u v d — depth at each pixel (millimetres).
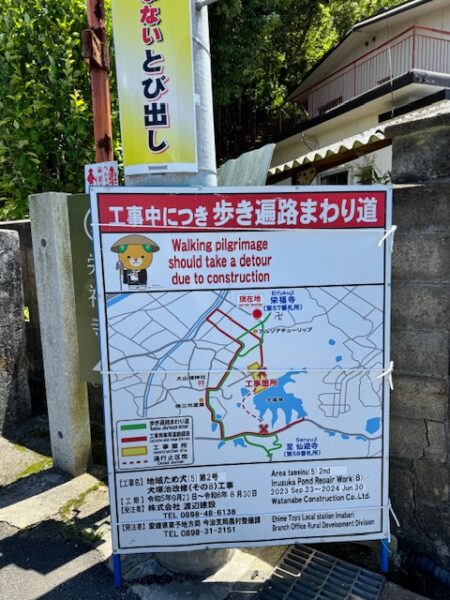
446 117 2219
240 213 2010
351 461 2164
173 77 2047
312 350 2107
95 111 3029
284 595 2162
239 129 16078
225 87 11688
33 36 4520
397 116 7711
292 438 2146
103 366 2059
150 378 2080
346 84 11945
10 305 3904
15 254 3922
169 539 2146
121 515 2123
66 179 5055
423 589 2479
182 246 2020
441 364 2311
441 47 9422
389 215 2043
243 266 2045
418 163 2371
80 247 2760
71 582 2242
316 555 2455
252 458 2145
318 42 16672
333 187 2008
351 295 2084
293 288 2068
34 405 4426
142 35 2018
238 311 2068
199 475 2137
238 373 2102
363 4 16516
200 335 2074
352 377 2125
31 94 4664
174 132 2090
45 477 3158
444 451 2359
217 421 2121
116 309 2035
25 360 4070
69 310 3051
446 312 2270
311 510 2174
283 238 2037
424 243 2273
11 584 2230
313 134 10922
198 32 2111
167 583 2238
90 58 2832
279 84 16688
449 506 2385
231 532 2160
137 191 1973
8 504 2855
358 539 2195
